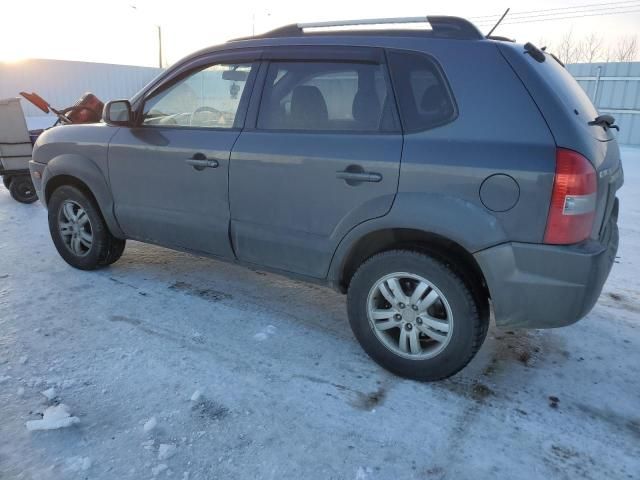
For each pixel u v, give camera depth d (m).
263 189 3.03
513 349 3.17
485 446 2.31
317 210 2.86
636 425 2.49
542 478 2.14
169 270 4.27
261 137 3.04
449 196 2.44
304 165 2.85
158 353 2.98
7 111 6.38
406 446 2.29
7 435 2.25
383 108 2.67
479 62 2.46
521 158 2.29
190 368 2.83
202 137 3.28
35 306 3.53
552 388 2.77
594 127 2.60
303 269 3.05
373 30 2.80
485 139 2.39
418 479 2.11
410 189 2.54
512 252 2.36
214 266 4.39
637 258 5.00
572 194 2.23
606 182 2.48
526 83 2.37
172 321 3.38
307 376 2.80
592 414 2.56
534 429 2.44
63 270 4.22
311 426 2.40
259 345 3.11
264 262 3.21
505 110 2.38
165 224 3.56
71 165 3.90
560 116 2.31
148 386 2.65
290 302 3.73
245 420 2.42
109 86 25.67
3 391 2.56
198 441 2.27
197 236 3.44
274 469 2.12
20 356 2.89
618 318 3.63
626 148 16.02
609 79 17.00
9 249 4.75
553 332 3.41
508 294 2.42
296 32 3.07
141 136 3.57
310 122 2.91
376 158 2.62
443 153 2.45
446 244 2.63
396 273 2.70
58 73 23.98
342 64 2.82
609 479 2.15
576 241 2.31
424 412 2.53
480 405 2.60
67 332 3.18
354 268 3.02
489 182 2.35
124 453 2.17
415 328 2.71
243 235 3.21
